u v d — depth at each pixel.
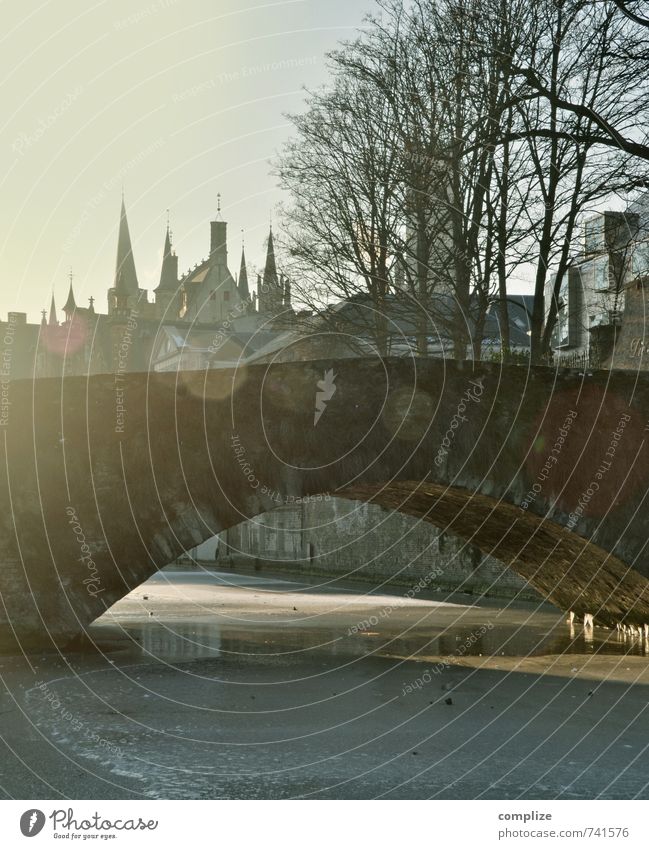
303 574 49.56
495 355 24.78
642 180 22.30
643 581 17.23
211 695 13.04
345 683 14.25
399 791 8.68
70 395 15.31
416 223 26.33
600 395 16.48
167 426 15.37
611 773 9.31
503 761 9.73
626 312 30.64
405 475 15.81
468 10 23.50
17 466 15.13
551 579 21.41
